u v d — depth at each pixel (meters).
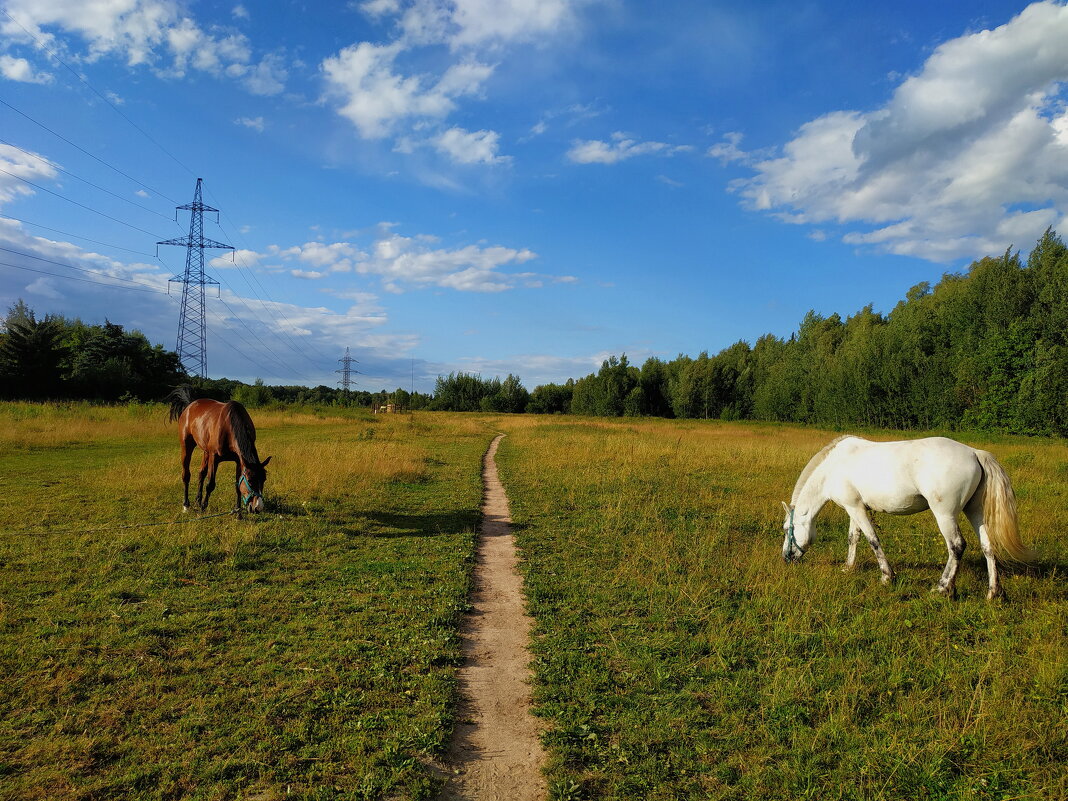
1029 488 11.46
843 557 7.62
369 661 4.81
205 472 9.41
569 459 17.39
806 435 31.80
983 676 4.30
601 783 3.46
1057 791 3.19
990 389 33.69
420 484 13.57
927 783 3.31
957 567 5.95
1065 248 33.97
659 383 73.50
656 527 9.33
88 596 5.94
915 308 43.75
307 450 16.83
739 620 5.63
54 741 3.62
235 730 3.80
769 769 3.51
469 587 6.82
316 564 7.30
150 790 3.26
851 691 4.20
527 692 4.53
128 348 44.34
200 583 6.45
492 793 3.39
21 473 12.91
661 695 4.38
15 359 35.69
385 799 3.26
